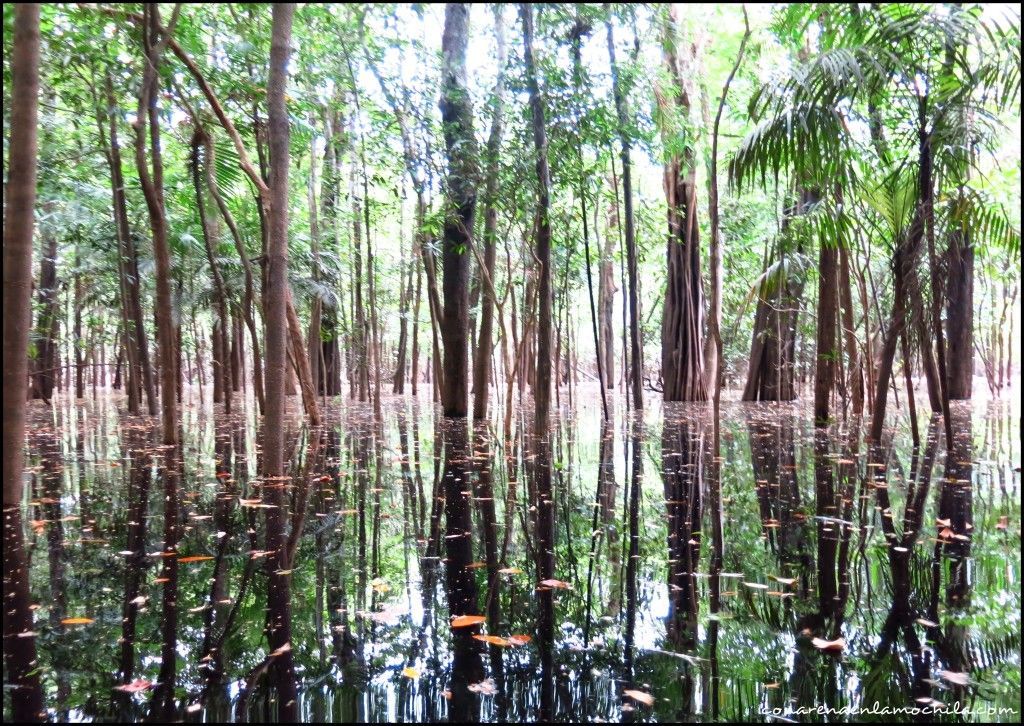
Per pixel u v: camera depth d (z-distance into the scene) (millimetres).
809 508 3451
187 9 5688
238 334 16719
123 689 1543
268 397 4441
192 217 8688
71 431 7539
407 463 5141
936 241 5051
